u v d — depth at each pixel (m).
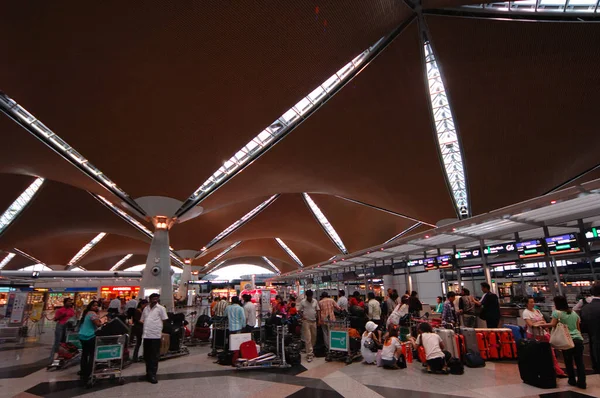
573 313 6.42
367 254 19.84
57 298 30.92
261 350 9.59
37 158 18.33
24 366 9.54
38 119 15.01
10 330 14.96
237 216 35.41
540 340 7.32
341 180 22.50
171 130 16.45
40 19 11.03
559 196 8.13
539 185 19.98
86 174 19.69
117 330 7.73
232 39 12.37
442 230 12.33
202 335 13.02
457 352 8.38
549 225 11.47
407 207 23.75
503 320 10.70
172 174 19.72
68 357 9.30
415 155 19.19
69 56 12.43
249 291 21.14
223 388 6.86
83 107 14.74
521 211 9.32
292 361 8.82
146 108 15.12
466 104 16.09
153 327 7.64
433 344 7.82
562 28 12.54
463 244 15.92
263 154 19.78
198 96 14.75
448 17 12.98
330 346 9.32
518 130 16.89
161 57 12.83
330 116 17.17
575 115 15.53
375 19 12.39
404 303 10.12
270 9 11.45
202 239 39.31
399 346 8.38
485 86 15.15
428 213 23.67
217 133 16.84
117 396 6.50
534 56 13.61
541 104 15.41
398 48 14.20
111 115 15.30
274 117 16.23
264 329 10.82
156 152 17.84
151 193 21.16
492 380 6.98
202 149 17.83
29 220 31.38
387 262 21.66
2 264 49.12
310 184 23.47
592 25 12.23
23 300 15.45
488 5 12.41
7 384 7.57
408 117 17.05
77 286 31.81
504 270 14.96
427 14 13.03
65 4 10.67
